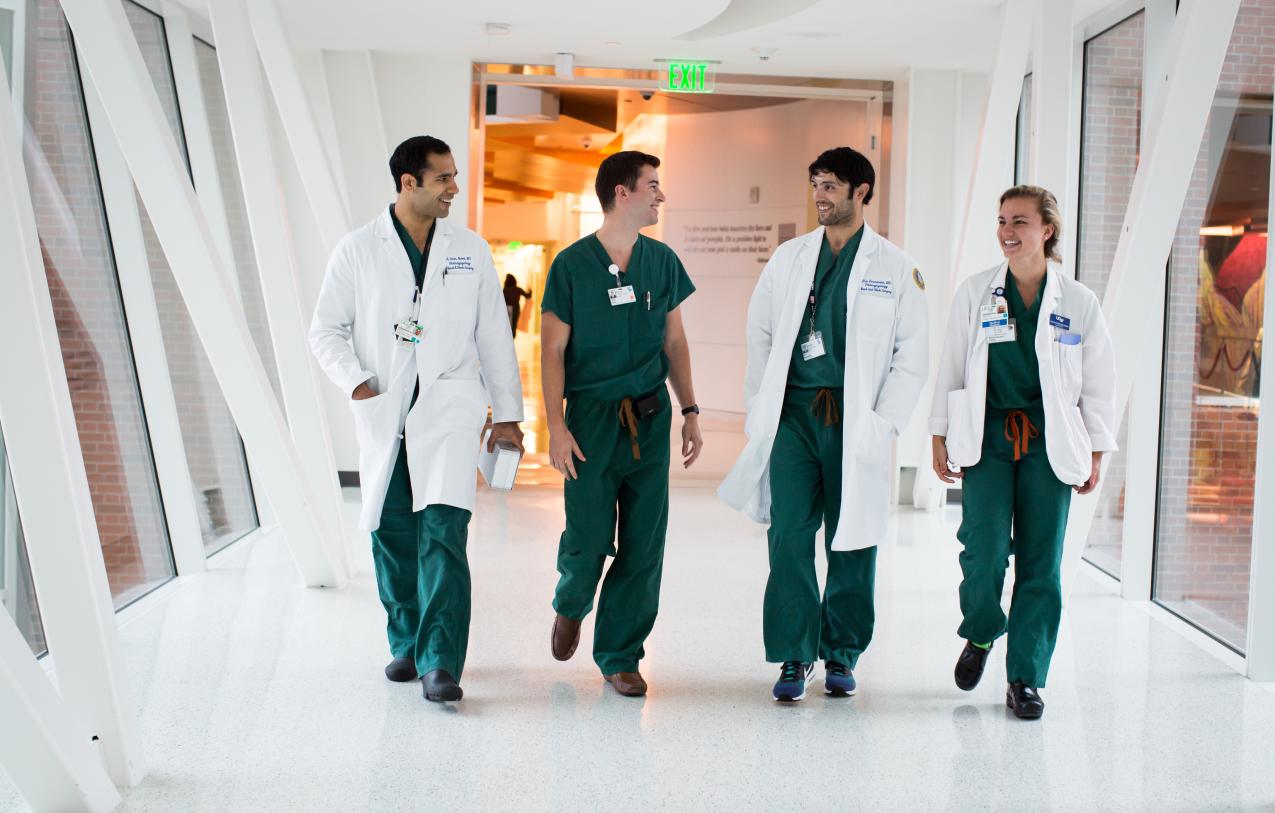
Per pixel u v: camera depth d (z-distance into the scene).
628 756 3.67
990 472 4.07
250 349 5.31
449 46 8.86
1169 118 5.18
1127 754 3.79
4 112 3.13
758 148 10.62
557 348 4.09
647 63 9.31
